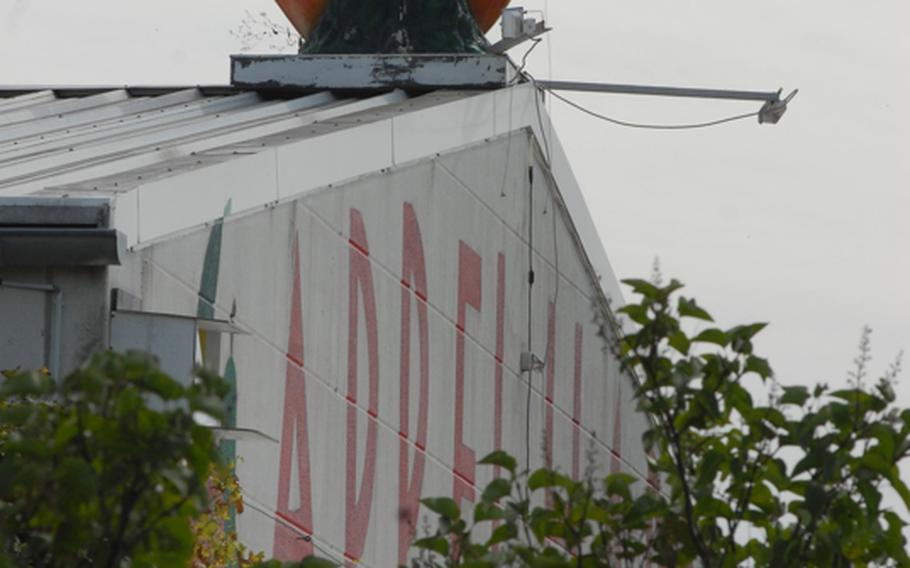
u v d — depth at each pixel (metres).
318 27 50.97
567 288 53.09
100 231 25.50
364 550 37.44
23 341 25.91
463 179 44.34
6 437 16.83
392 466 39.19
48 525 11.72
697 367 14.30
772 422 14.23
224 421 11.78
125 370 11.31
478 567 13.77
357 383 37.22
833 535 14.02
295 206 33.97
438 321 42.38
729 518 14.59
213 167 30.50
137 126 41.31
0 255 25.62
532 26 50.41
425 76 47.84
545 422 50.88
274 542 32.69
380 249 38.69
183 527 11.53
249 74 48.97
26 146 35.75
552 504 15.52
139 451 11.23
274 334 32.91
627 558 14.69
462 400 44.00
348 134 37.00
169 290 28.59
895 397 14.01
